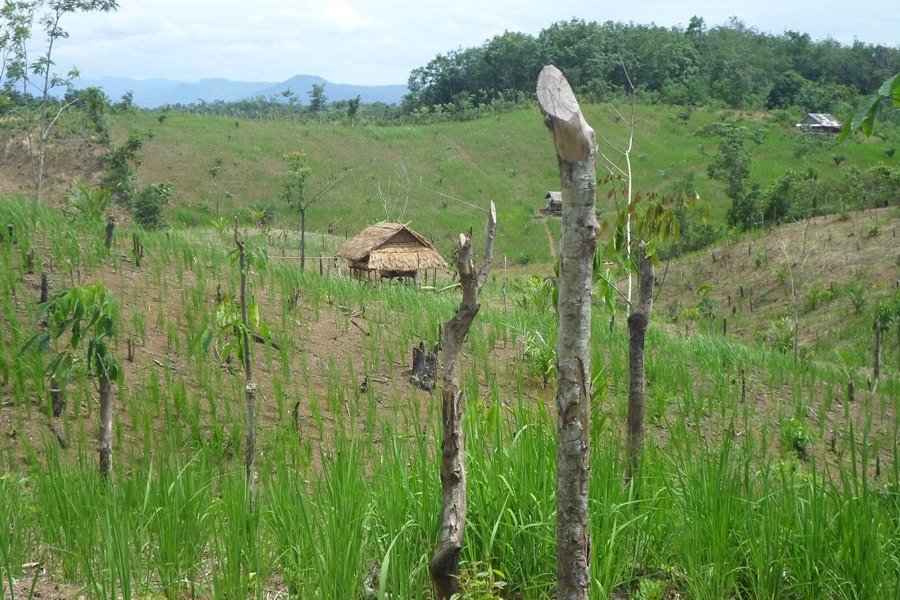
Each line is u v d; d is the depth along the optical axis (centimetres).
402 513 517
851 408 1534
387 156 6700
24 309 1131
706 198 5828
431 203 5753
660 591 480
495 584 449
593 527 492
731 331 3134
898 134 7762
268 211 5022
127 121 6369
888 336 2752
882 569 462
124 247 1603
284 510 534
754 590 482
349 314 1553
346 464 552
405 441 668
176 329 1194
